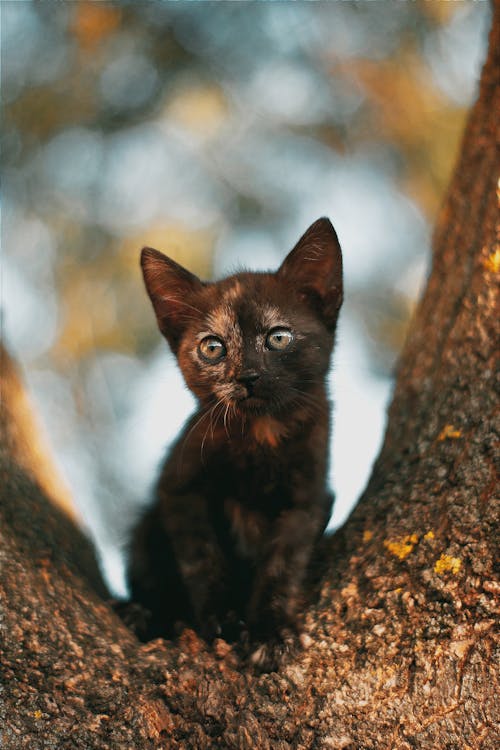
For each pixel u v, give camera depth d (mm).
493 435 577
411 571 565
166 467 667
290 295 679
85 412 948
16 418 653
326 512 661
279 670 560
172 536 654
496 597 548
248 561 678
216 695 553
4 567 568
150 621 647
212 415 664
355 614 567
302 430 662
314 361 671
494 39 642
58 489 659
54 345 945
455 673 542
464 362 605
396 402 640
